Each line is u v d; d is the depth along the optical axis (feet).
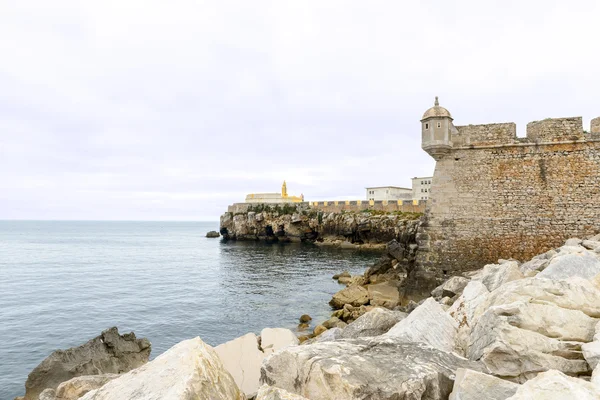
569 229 56.08
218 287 121.19
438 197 63.31
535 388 13.07
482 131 61.16
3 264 182.50
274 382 17.92
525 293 23.82
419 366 17.30
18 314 88.53
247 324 80.33
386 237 218.18
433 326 25.46
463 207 61.72
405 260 111.75
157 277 142.51
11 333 74.64
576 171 56.24
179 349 17.20
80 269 165.89
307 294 106.83
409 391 15.30
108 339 49.49
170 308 94.38
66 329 77.51
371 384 15.49
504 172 59.82
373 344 20.06
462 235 61.57
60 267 172.55
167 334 74.64
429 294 62.44
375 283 105.91
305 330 74.28
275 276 138.82
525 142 58.80
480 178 61.05
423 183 263.08
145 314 88.89
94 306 96.43
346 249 221.25
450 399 15.83
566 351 18.98
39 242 351.87
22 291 115.65
